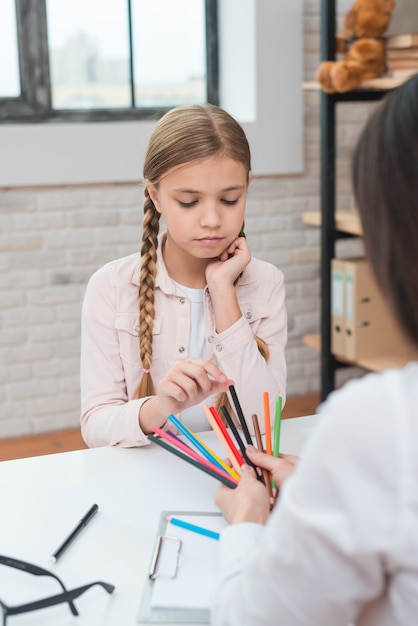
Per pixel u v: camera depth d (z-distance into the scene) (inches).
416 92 21.2
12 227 105.6
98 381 51.9
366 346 102.0
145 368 51.9
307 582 20.8
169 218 48.2
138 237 112.2
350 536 19.6
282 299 55.9
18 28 107.0
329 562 20.3
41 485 40.6
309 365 124.7
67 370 111.7
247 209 116.8
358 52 94.3
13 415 109.8
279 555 21.3
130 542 34.9
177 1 114.8
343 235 104.0
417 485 19.0
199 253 48.8
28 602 29.5
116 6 111.5
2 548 34.4
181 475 41.7
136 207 111.3
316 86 101.6
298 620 21.4
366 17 94.7
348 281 100.9
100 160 106.3
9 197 104.6
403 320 22.0
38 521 36.8
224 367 49.7
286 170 116.6
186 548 33.5
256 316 54.4
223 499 34.2
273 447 42.3
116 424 46.1
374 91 102.2
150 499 38.9
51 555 33.6
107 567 32.9
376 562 19.9
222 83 120.0
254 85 112.6
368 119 22.8
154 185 49.3
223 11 116.8
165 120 48.0
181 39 116.3
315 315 123.7
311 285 122.8
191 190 46.5
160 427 45.7
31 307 108.4
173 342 53.4
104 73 112.8
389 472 19.1
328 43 98.0
